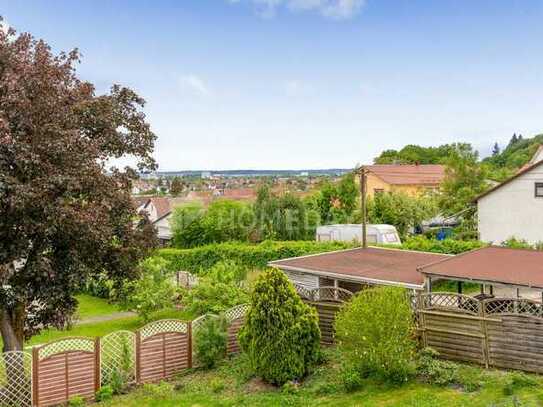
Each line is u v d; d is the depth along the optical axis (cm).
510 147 10144
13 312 1254
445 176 4441
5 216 1066
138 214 1370
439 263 1372
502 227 3119
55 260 1153
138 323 2192
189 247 3647
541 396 909
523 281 1137
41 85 1085
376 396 1016
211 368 1354
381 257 1881
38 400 1136
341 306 1323
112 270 1309
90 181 1120
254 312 1180
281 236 3691
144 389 1224
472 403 921
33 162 1026
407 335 1090
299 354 1154
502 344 1085
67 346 1212
